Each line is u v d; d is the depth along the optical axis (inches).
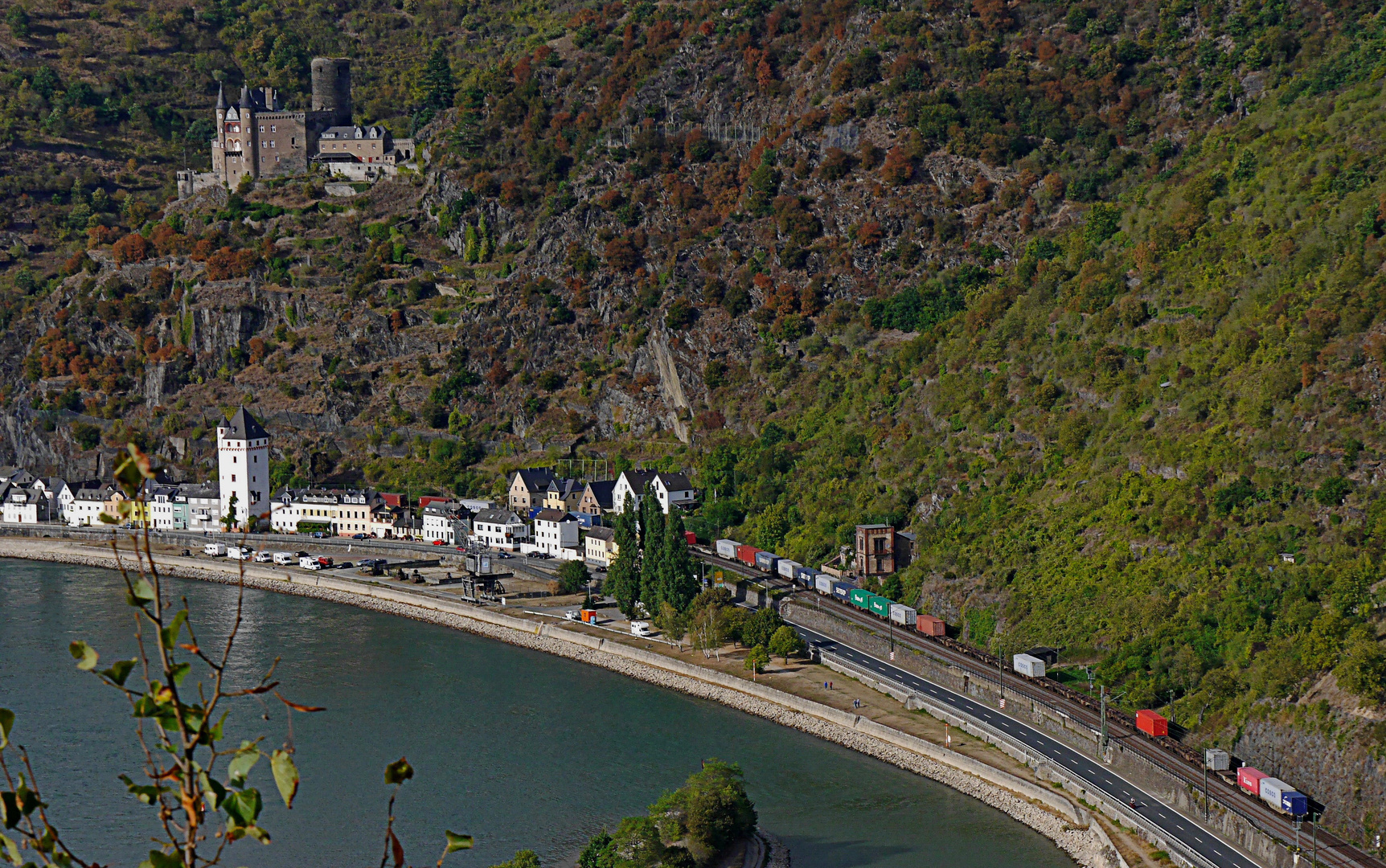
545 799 6112.2
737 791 5718.5
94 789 6038.4
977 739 6801.2
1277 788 5472.4
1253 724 6102.4
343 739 6904.5
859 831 5816.9
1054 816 5925.2
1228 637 6865.2
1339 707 5762.8
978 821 5959.6
